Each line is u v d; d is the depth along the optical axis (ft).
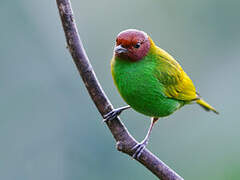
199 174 47.06
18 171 44.47
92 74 29.09
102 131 46.55
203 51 53.52
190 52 53.42
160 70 33.99
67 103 46.60
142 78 32.91
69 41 28.37
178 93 36.06
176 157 48.78
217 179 46.32
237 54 52.95
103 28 52.08
